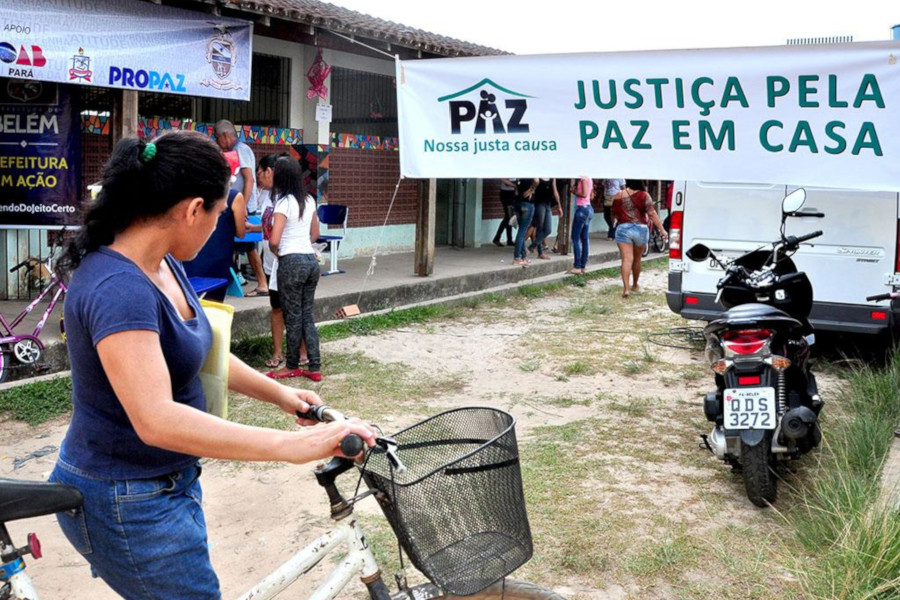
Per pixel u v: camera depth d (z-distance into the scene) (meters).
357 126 13.38
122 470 2.17
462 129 5.94
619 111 5.56
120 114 7.76
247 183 9.77
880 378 6.66
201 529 2.31
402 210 14.15
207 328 2.34
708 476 5.16
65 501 2.13
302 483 5.05
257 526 4.48
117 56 7.54
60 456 2.24
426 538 2.16
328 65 11.82
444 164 6.01
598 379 7.52
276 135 11.59
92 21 7.32
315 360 7.19
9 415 6.05
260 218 9.61
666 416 6.41
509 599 2.58
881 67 4.94
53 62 7.09
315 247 10.48
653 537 4.29
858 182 5.14
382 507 2.26
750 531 4.36
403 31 11.45
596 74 5.55
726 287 5.32
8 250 8.66
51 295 8.71
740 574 3.91
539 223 13.89
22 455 5.41
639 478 5.10
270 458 2.10
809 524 4.26
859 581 3.61
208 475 5.16
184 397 2.28
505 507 2.23
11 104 7.96
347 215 12.45
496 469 2.21
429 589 2.49
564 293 12.27
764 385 4.56
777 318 4.55
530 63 5.69
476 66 5.80
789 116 5.19
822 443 5.50
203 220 2.20
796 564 3.85
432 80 5.92
